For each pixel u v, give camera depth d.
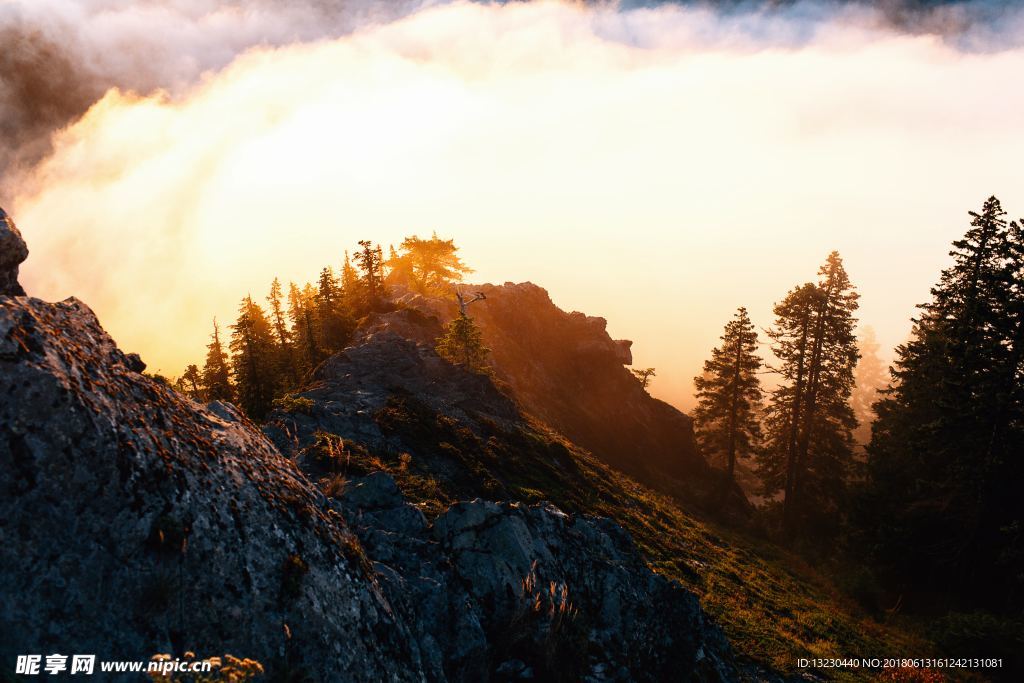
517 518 14.33
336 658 7.48
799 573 35.41
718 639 18.23
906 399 42.00
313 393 31.69
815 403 52.81
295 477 9.51
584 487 33.34
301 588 7.62
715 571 28.41
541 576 13.41
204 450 8.09
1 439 6.09
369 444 24.92
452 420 32.25
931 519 34.38
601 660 13.55
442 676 9.40
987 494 31.95
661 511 36.94
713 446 58.28
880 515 37.12
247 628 6.93
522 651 12.23
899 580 33.59
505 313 68.50
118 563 6.38
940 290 40.47
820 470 51.75
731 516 52.06
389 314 56.34
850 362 52.41
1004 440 32.22
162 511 6.89
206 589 6.84
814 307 52.25
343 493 13.82
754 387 56.00
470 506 13.80
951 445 34.19
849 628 25.47
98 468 6.61
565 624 13.32
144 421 7.58
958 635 24.66
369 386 33.81
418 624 9.87
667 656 15.45
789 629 23.61
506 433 33.97
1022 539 30.05
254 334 56.69
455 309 63.53
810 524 49.47
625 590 15.74
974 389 33.81
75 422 6.62
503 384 52.06
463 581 12.28
